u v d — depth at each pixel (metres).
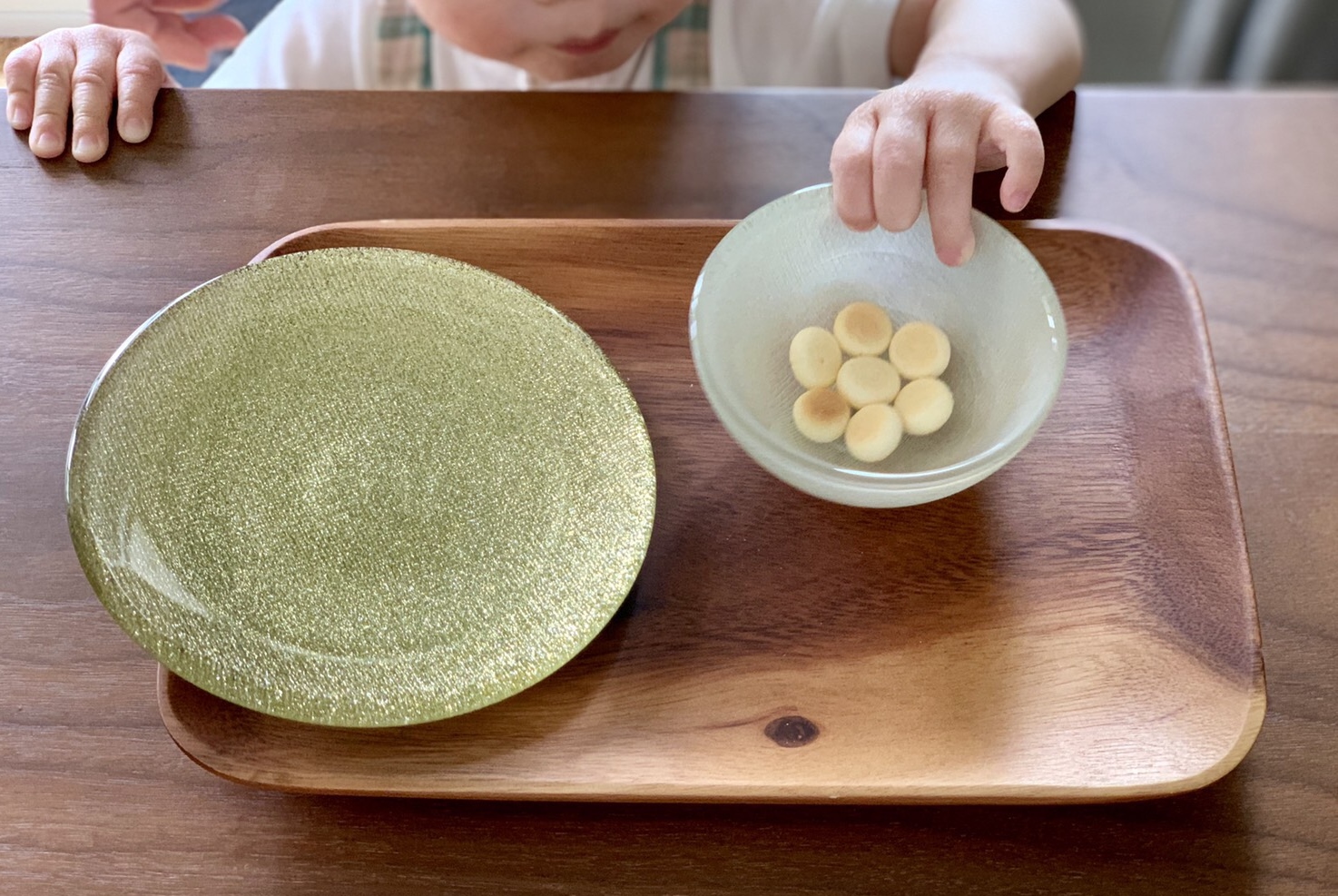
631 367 0.57
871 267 0.56
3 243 0.61
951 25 0.71
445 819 0.46
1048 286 0.49
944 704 0.47
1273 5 1.28
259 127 0.67
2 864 0.44
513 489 0.50
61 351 0.57
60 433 0.55
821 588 0.50
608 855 0.45
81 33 0.70
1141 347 0.57
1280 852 0.45
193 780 0.46
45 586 0.50
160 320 0.51
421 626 0.46
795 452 0.45
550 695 0.47
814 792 0.44
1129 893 0.44
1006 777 0.44
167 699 0.45
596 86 0.98
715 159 0.66
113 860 0.45
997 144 0.55
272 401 0.52
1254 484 0.55
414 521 0.49
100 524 0.45
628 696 0.47
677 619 0.49
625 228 0.60
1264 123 0.69
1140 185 0.66
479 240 0.60
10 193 0.64
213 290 0.52
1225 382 0.60
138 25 0.89
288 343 0.53
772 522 0.52
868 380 0.52
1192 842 0.45
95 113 0.66
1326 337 0.61
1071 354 0.57
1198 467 0.53
